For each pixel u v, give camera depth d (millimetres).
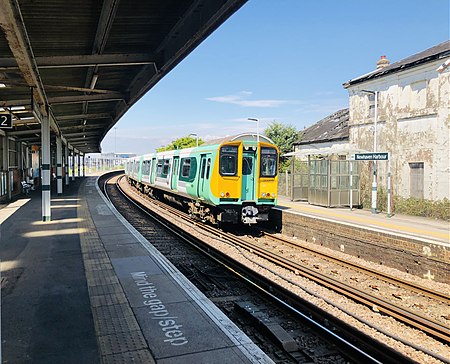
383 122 21297
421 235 11352
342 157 23406
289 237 15602
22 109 16250
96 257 9906
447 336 6520
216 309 6426
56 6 8688
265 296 8148
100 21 9469
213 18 8164
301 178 22203
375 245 11633
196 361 4773
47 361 4758
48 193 15820
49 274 8398
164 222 17516
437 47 20141
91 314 6211
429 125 18750
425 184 18922
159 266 9047
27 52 8891
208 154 15703
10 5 6324
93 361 4766
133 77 15422
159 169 24516
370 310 7777
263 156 15500
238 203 15086
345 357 5707
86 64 11578
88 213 18172
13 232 13352
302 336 6410
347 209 18156
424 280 9977
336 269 10766
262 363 4754
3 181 23109
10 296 7035
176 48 10727
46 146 16078
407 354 5980
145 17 9906
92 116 22984
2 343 5223
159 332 5566
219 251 11672
